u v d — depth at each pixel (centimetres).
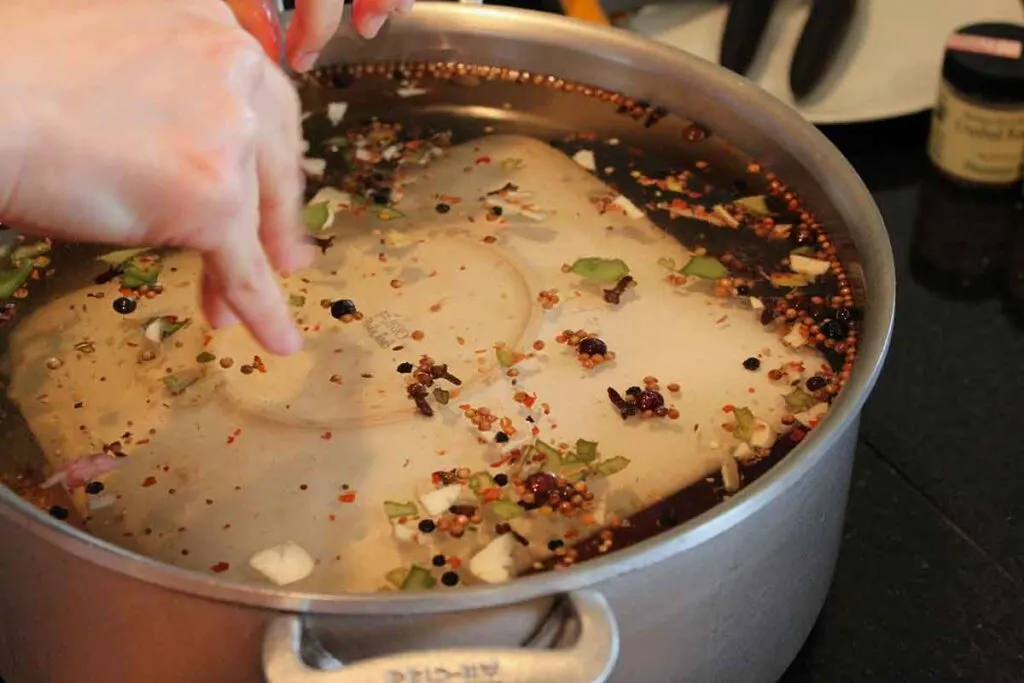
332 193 71
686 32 86
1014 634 64
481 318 66
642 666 55
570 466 61
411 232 69
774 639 59
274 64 53
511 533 59
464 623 52
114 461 61
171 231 49
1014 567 66
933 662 63
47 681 59
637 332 65
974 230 79
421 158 73
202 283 53
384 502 60
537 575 51
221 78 49
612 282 67
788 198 70
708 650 57
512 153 73
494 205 71
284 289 67
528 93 76
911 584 66
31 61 47
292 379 63
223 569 58
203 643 53
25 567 55
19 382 63
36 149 47
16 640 59
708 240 69
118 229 49
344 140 74
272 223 54
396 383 63
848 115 81
